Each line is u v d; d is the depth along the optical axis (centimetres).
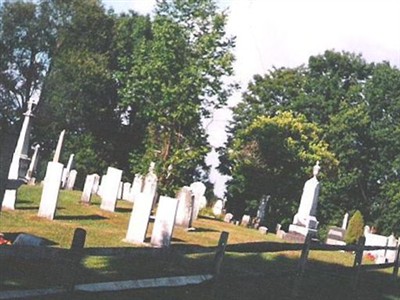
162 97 5147
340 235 4141
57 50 6694
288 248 1352
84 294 884
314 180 3509
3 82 6519
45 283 1001
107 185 2639
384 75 7144
